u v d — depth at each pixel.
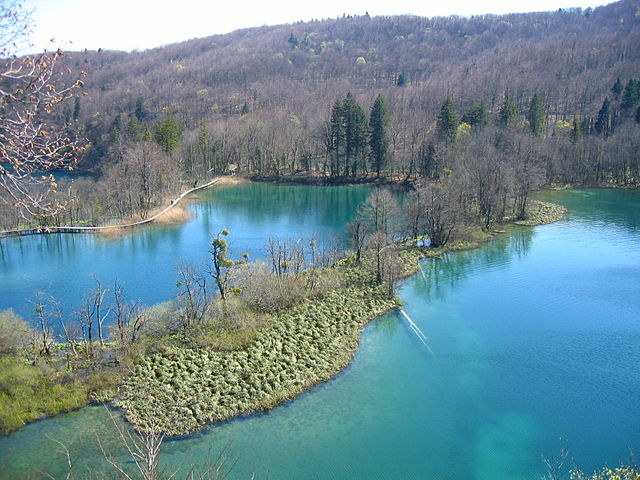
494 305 58.97
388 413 39.69
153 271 70.00
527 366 46.28
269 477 33.00
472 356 47.97
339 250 74.81
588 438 37.06
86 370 42.69
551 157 126.75
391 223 83.88
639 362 46.75
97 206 98.62
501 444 36.34
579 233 86.56
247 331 48.97
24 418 37.84
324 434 37.22
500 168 92.06
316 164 151.50
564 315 56.09
